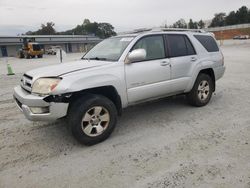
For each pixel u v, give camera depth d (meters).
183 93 5.56
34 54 40.12
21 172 3.32
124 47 4.50
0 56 59.97
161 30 5.08
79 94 3.95
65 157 3.67
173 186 2.88
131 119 5.18
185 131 4.43
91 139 3.97
